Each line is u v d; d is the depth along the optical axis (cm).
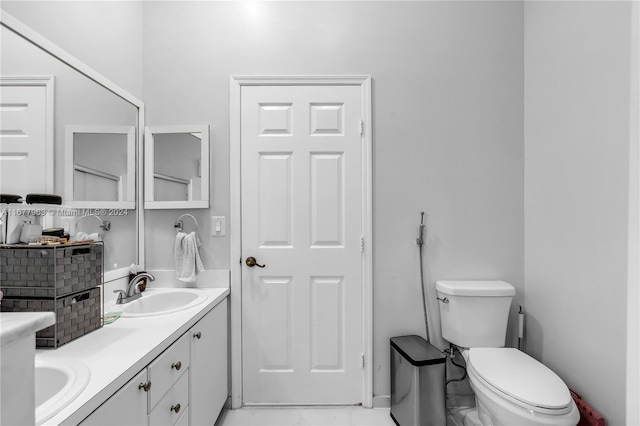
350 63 191
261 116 191
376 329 191
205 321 153
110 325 125
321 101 190
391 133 191
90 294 117
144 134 188
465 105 192
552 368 171
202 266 185
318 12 191
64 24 135
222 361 178
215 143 191
